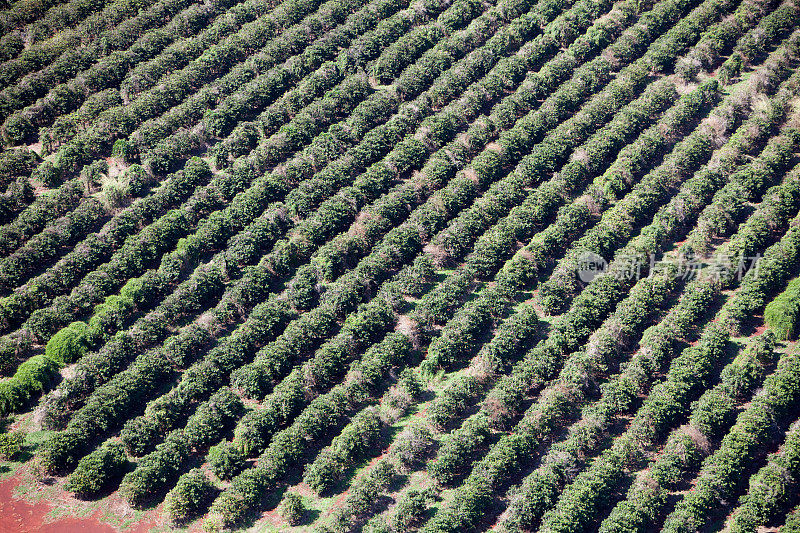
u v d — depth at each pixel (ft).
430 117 550.77
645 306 434.71
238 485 363.35
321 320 436.35
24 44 621.72
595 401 400.88
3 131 542.57
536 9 640.17
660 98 556.51
